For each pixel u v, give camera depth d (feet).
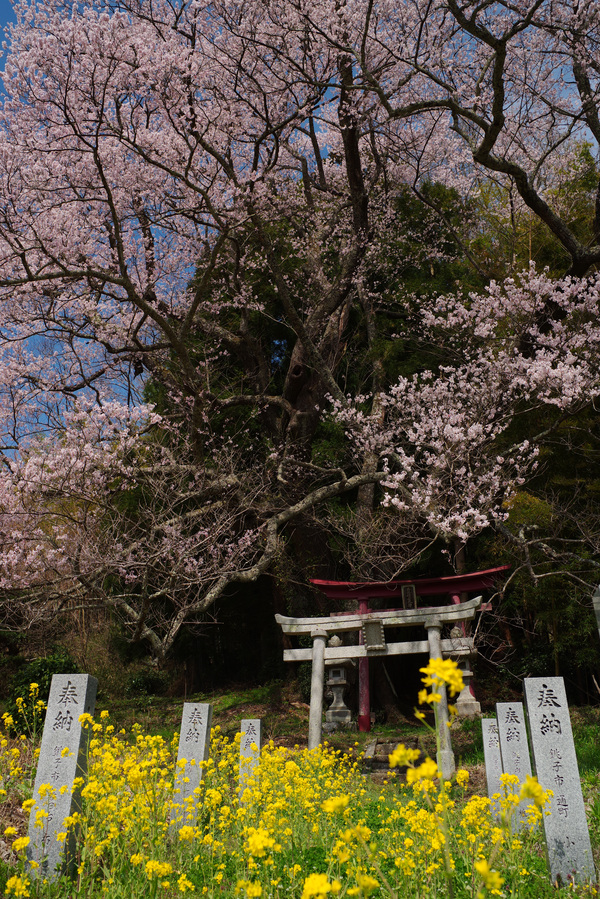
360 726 40.63
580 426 39.29
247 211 39.40
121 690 55.57
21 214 30.96
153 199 38.78
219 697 52.70
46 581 30.50
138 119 35.68
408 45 38.96
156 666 52.60
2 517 29.48
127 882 10.82
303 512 44.98
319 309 50.39
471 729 36.45
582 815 13.03
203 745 17.42
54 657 36.96
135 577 32.71
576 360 32.76
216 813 14.69
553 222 35.99
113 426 30.09
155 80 31.37
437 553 48.06
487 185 56.59
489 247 52.24
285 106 41.45
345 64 39.60
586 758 26.55
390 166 55.98
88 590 32.42
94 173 35.70
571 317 36.94
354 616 33.30
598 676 45.21
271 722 42.83
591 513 37.04
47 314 37.88
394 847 12.96
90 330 42.24
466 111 32.19
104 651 58.13
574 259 36.65
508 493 32.99
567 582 38.86
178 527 34.65
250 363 52.39
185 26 37.73
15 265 34.47
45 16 30.27
